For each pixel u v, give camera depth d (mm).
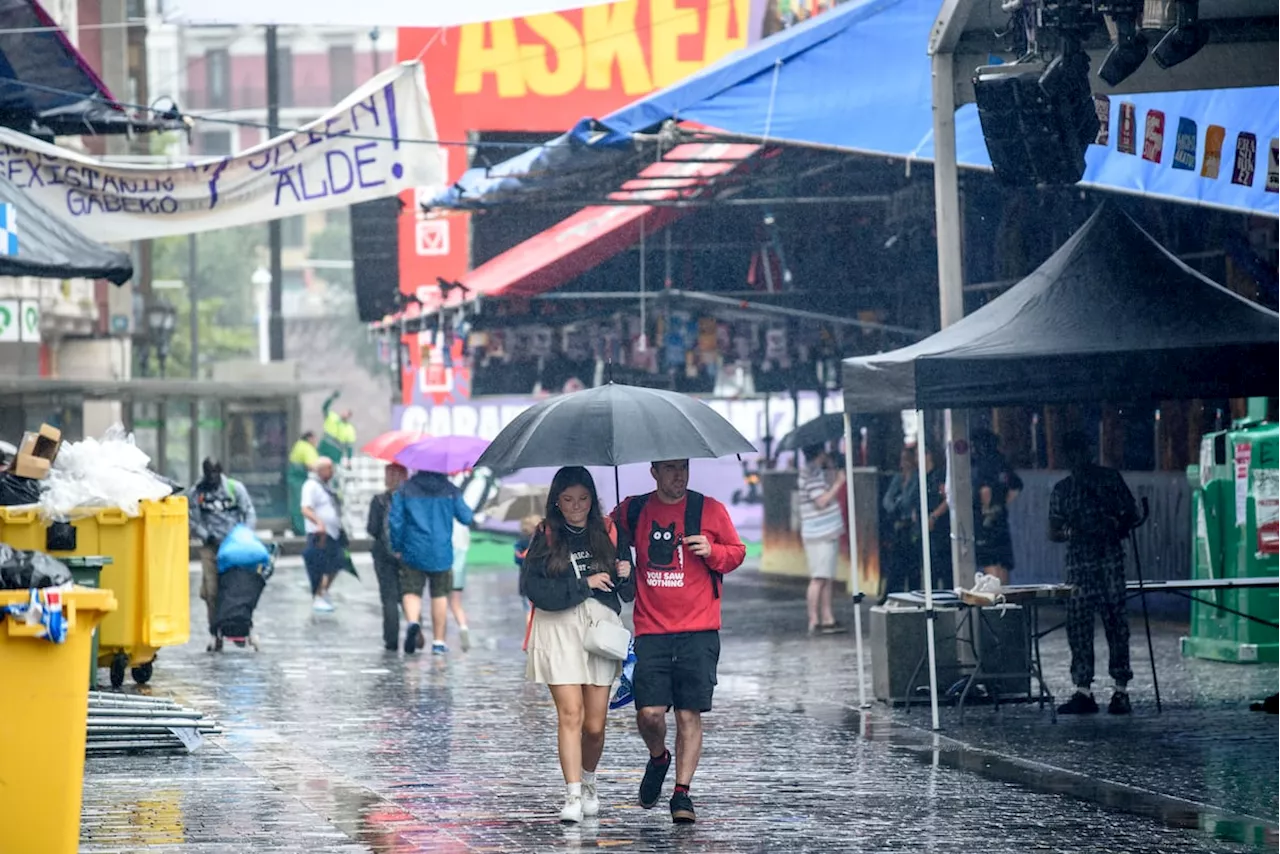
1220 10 29812
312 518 49031
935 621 29234
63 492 28688
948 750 24312
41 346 91312
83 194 34656
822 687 31969
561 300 54750
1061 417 47219
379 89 35031
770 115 35156
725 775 22297
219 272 177250
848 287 52594
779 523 61812
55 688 14891
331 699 30156
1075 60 24828
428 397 71812
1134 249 27719
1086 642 27719
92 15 89688
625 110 35125
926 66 35406
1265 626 33719
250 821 18500
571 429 18688
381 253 58500
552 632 18828
